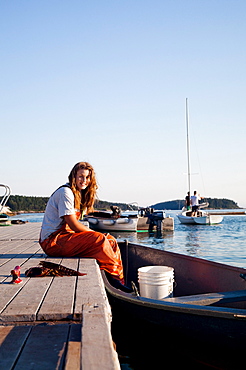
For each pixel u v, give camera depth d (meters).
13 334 2.29
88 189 5.02
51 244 4.81
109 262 4.82
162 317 3.72
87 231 4.83
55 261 4.56
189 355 3.68
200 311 3.43
